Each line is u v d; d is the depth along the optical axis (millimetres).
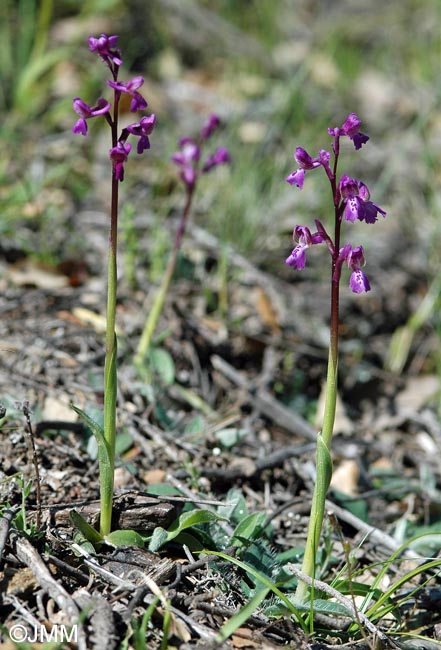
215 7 10625
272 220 7574
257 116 8766
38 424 4613
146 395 5336
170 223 7246
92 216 7230
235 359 6332
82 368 5461
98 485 4402
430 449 6070
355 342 6898
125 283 6527
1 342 5512
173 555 3945
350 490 5230
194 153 5637
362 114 9406
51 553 3707
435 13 11430
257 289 6781
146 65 9398
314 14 11453
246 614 3236
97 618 3332
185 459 4879
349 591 3904
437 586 4219
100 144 8062
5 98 8328
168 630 3320
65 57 8180
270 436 5676
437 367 6793
